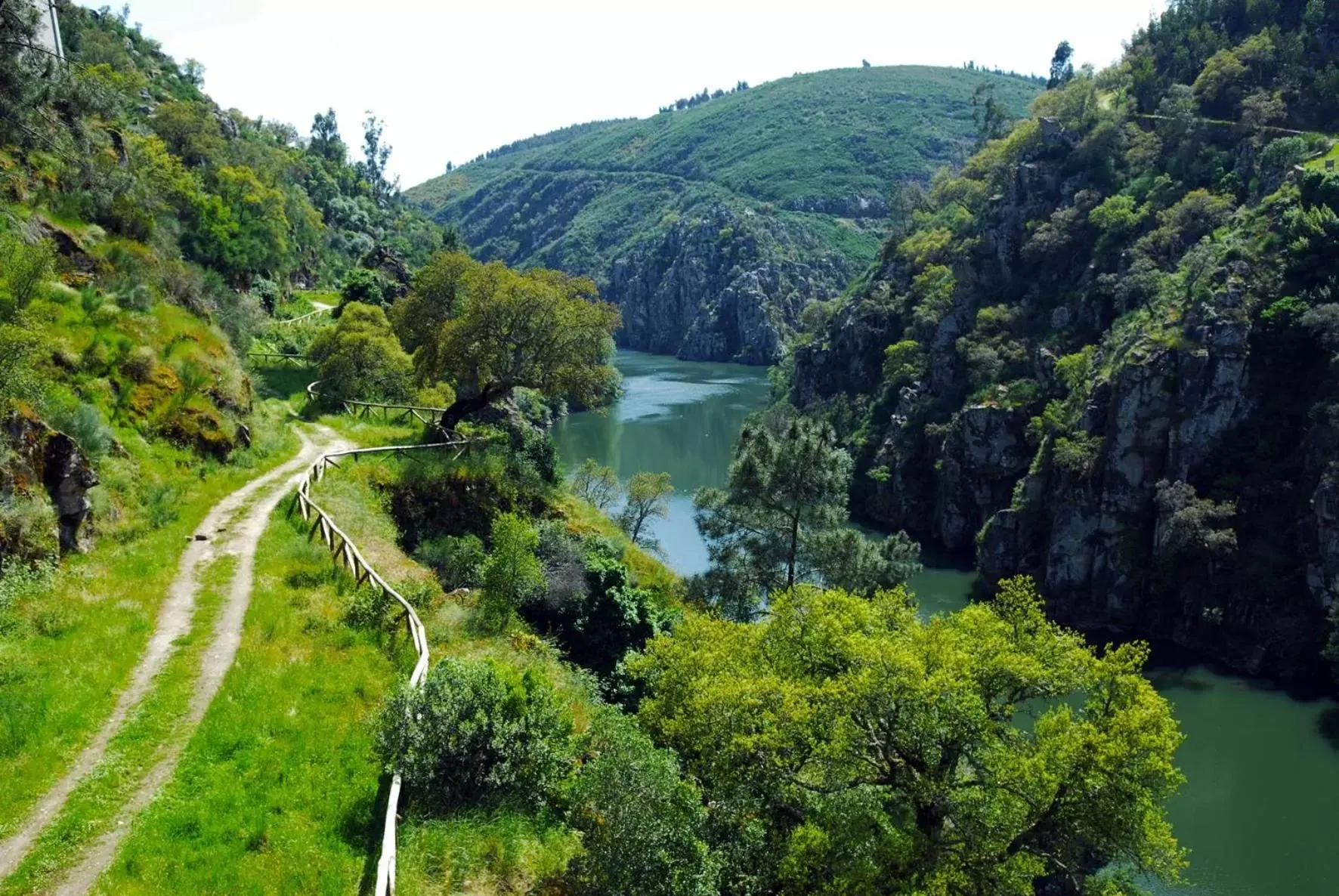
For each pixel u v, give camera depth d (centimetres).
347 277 8875
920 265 12000
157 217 5072
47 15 4869
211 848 1373
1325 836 3978
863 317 11975
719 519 4319
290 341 6638
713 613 3747
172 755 1605
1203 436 6644
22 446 2197
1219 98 10512
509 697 1797
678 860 1623
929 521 9100
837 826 2106
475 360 4600
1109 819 2228
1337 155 8038
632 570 3994
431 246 17050
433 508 3812
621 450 11719
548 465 4681
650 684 2664
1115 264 8912
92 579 2192
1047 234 9825
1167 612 6481
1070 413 7481
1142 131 10688
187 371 3434
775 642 2692
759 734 2208
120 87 8431
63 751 1564
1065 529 6938
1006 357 9031
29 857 1304
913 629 2730
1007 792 2348
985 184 13088
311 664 2014
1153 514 6694
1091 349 8031
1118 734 2216
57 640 1898
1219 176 9112
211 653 1991
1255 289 6769
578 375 4603
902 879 2167
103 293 3378
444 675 1772
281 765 1627
